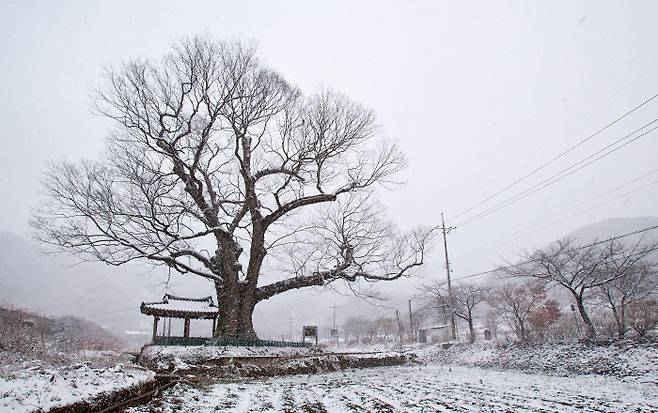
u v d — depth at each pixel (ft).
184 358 60.08
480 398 34.30
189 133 74.90
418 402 32.32
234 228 79.66
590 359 59.67
